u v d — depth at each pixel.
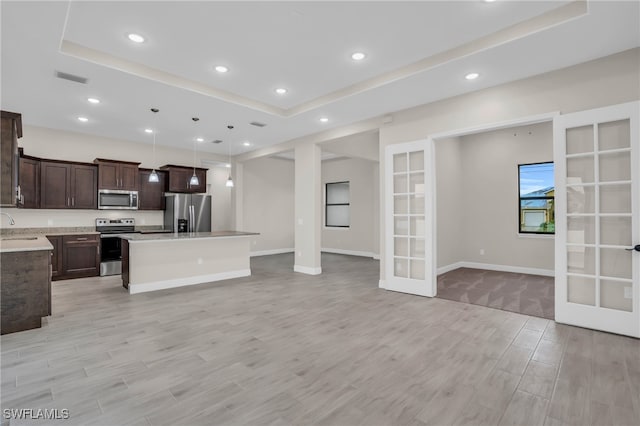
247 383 2.22
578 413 1.88
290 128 5.69
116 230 6.38
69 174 5.70
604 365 2.47
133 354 2.66
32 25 2.55
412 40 3.04
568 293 3.38
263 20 2.70
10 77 3.51
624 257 3.08
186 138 6.42
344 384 2.21
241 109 4.62
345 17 2.67
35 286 3.25
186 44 3.08
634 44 2.92
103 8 2.51
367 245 8.91
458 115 4.14
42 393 2.08
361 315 3.69
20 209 5.43
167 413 1.88
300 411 1.91
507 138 6.58
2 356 2.62
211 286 5.15
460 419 1.84
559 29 2.66
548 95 3.46
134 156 6.69
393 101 4.35
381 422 1.81
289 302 4.23
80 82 3.65
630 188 3.04
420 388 2.16
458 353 2.69
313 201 6.16
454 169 6.89
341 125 5.50
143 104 4.41
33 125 5.46
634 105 2.97
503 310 3.88
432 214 4.43
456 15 2.66
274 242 9.53
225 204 8.55
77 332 3.15
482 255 6.89
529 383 2.22
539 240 6.19
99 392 2.10
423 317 3.62
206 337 3.04
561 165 3.37
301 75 3.79
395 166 4.82
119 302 4.21
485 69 3.40
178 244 5.18
